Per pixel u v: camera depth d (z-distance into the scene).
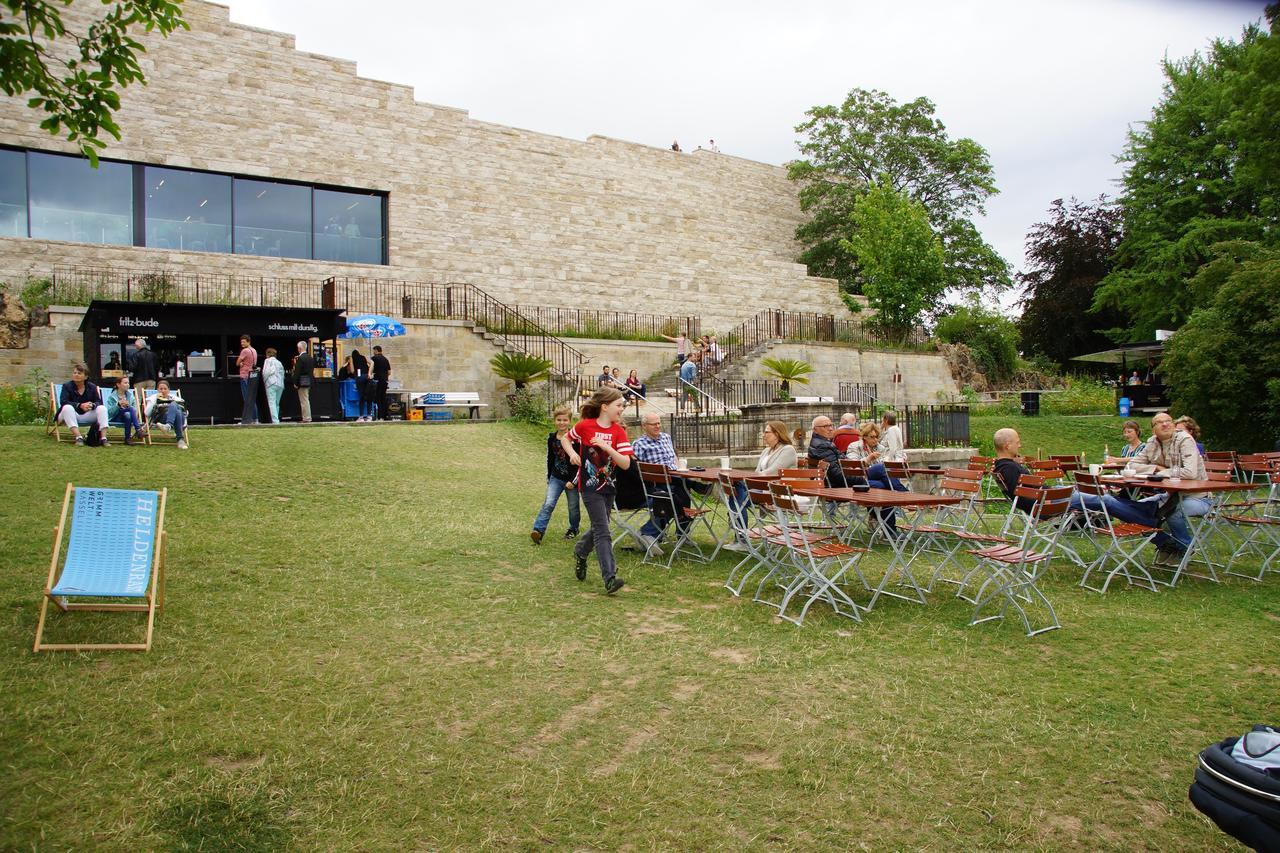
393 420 19.98
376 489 12.05
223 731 4.64
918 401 32.84
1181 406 24.78
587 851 3.80
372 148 26.73
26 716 4.64
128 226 22.89
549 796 4.19
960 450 18.75
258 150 24.66
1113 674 5.89
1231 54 36.72
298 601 6.94
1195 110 36.91
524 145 30.17
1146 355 32.91
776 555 8.06
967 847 3.89
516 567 8.45
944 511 10.96
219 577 7.45
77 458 12.06
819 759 4.59
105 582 5.88
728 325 34.88
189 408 17.75
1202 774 3.56
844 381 30.34
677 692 5.41
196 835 3.77
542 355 24.84
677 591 7.79
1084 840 3.97
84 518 6.14
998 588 7.26
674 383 26.70
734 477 8.30
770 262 36.38
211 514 9.98
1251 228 33.84
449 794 4.19
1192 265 35.50
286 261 24.77
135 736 4.56
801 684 5.57
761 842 3.88
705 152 36.59
